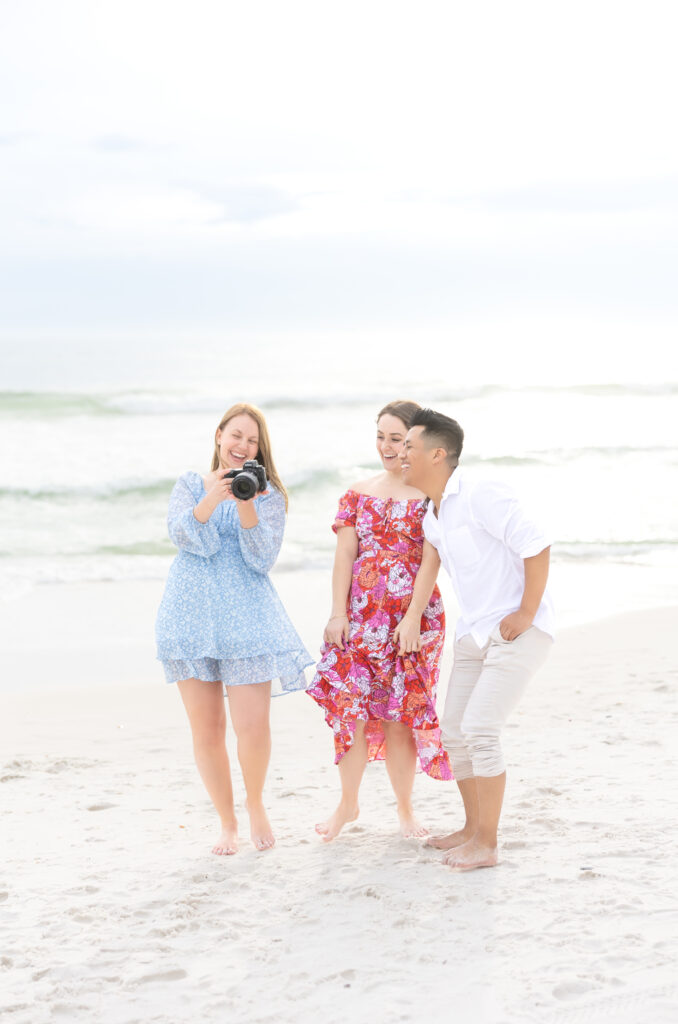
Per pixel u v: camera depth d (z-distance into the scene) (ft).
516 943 10.90
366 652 14.07
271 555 14.30
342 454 77.36
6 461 73.72
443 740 13.57
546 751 18.39
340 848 14.07
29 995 10.33
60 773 18.49
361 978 10.39
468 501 12.79
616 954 10.52
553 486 65.67
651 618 31.48
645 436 88.17
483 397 122.01
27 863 13.92
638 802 15.17
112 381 145.48
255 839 14.20
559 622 32.01
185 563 14.15
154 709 23.41
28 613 35.88
